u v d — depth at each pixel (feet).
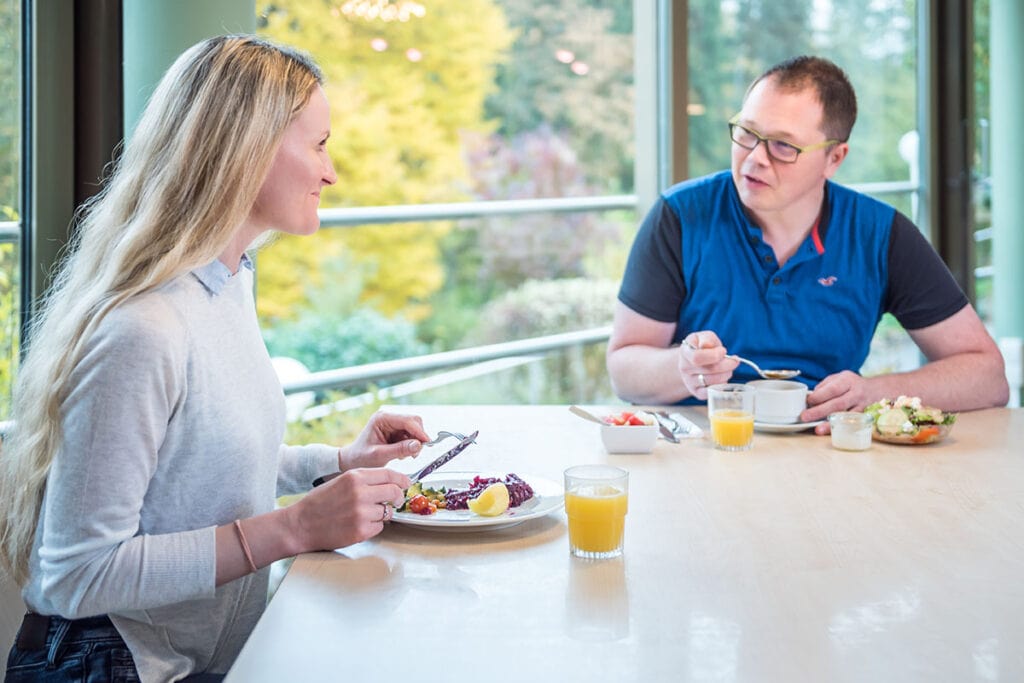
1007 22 13.46
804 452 5.30
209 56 3.80
